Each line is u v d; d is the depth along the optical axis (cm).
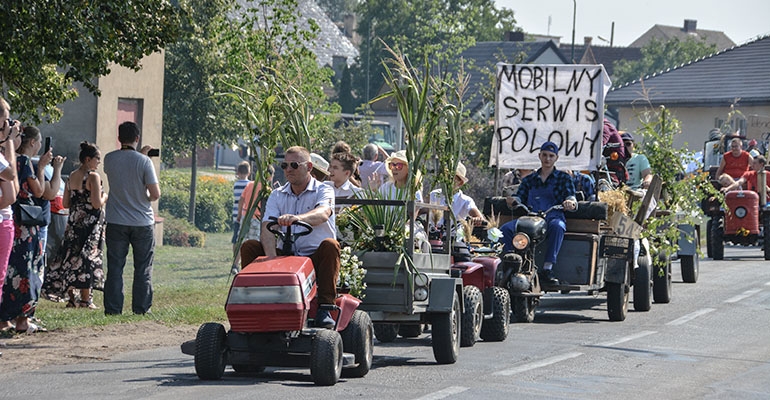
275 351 1377
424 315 1623
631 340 1922
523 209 2177
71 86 4106
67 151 4153
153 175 2072
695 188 2788
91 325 1931
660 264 2514
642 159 2695
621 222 2211
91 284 2161
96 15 2009
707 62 9175
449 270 1716
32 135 1820
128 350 1702
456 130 1689
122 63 2106
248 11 3288
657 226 2542
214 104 5356
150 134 4456
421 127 1641
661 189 2648
